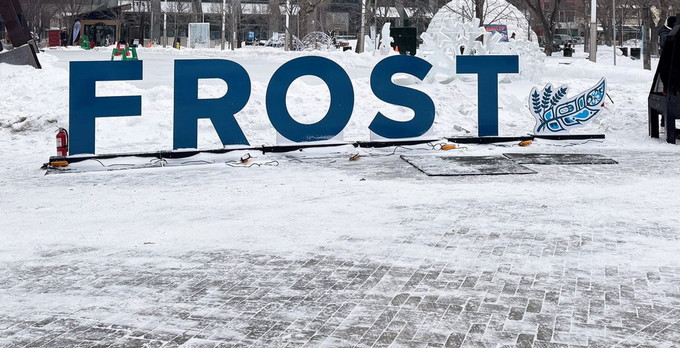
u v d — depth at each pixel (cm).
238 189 1073
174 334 529
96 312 575
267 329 538
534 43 2397
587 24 6894
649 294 613
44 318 562
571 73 3294
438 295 608
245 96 1344
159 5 8094
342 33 8762
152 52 5516
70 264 707
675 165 1274
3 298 611
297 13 6556
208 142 1529
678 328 539
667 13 4509
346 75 1404
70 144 1269
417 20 7131
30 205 978
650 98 1599
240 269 685
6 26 2645
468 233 808
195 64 1307
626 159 1344
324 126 1406
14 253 748
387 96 1444
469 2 4759
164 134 1582
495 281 645
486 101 1507
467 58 1491
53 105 1747
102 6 7988
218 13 7262
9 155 1414
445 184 1098
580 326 542
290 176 1177
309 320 555
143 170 1250
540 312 570
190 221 876
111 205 973
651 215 894
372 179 1145
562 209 927
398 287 629
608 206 945
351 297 605
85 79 1259
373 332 530
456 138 1496
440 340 515
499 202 970
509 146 1499
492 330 533
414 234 804
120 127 1597
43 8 7856
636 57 6059
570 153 1413
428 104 1461
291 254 732
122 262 711
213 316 565
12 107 1745
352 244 766
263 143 1527
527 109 1903
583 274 666
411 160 1318
